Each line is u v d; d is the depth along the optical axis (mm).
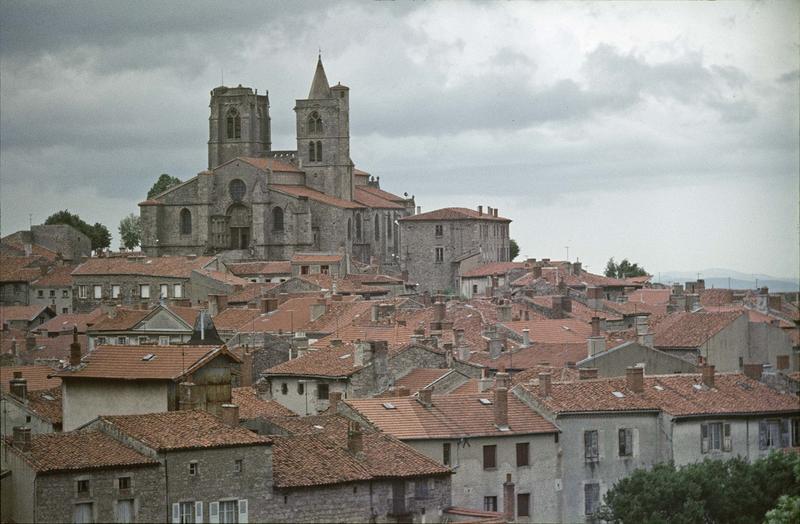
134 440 142250
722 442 192500
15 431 142625
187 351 170625
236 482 143625
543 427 176625
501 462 172250
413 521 151250
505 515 169750
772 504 179125
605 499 178125
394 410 171125
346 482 148625
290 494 146000
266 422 164250
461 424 171750
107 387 168000
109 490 137625
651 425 187125
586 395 184250
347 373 195625
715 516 177250
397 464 153875
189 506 141250
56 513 135375
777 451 187750
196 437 143750
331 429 163375
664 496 174125
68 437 142500
